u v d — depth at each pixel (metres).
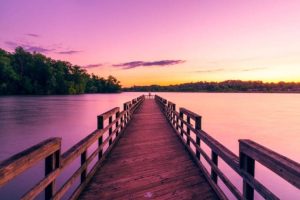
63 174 11.09
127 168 4.63
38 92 96.62
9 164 1.43
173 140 7.23
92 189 3.62
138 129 9.27
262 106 89.75
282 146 20.22
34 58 102.19
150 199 3.32
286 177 1.46
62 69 109.00
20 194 9.24
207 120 38.75
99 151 4.57
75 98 94.62
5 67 86.94
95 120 32.16
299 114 54.38
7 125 26.77
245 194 2.21
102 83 164.62
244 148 2.17
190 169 4.59
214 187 3.55
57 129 24.53
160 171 4.46
